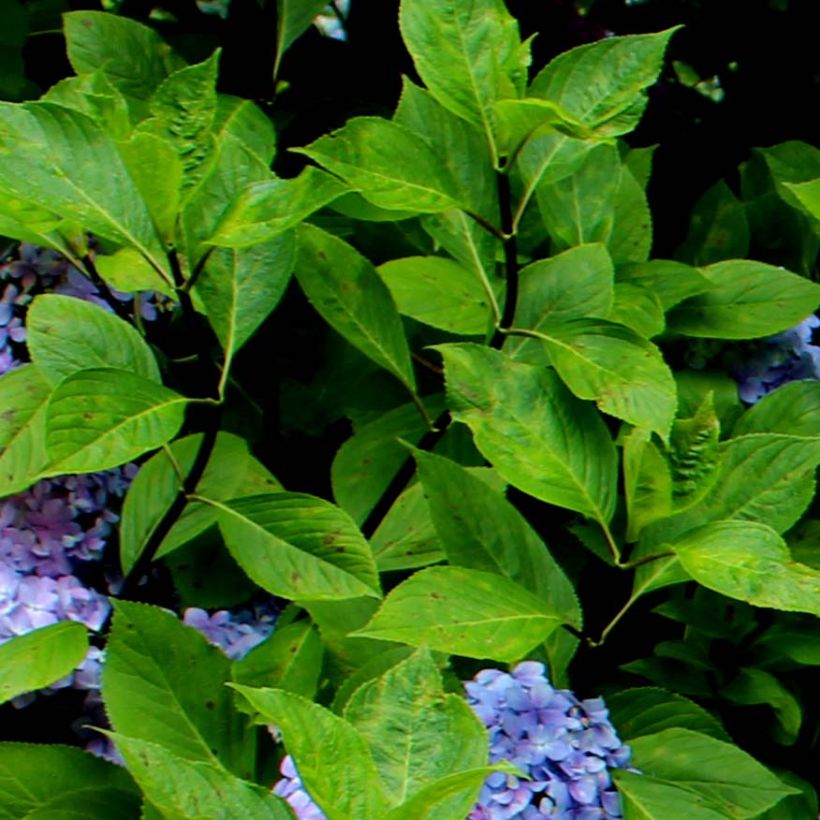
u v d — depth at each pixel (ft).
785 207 8.04
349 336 7.13
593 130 6.81
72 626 6.73
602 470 6.72
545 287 7.06
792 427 7.32
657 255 9.00
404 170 6.73
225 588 7.32
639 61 6.80
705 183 9.34
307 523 6.69
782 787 6.68
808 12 9.64
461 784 5.58
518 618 6.57
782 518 6.79
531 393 6.71
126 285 6.77
